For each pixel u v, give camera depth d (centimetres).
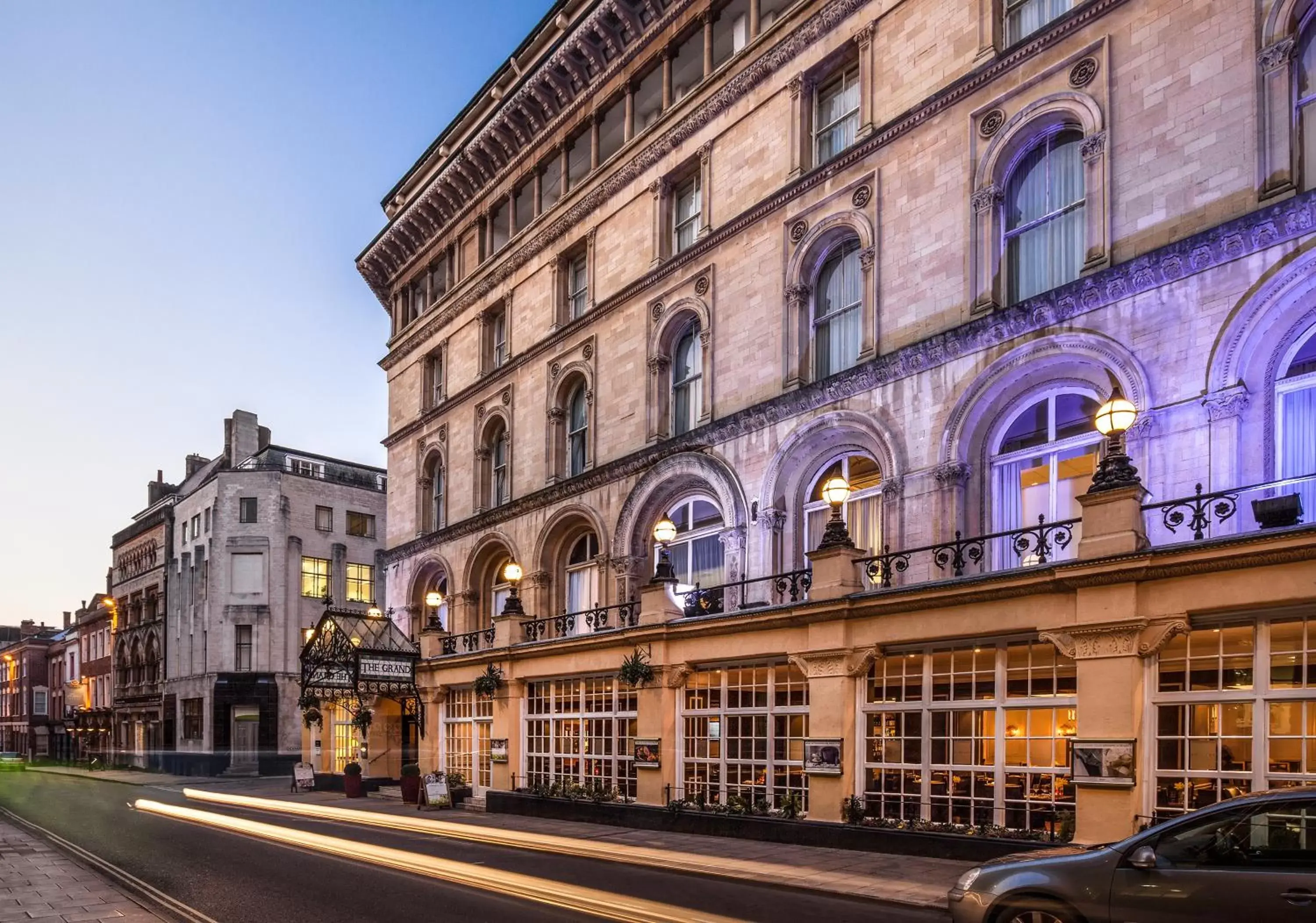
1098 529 1240
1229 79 1359
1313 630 1084
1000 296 1642
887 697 1531
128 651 6303
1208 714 1161
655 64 2527
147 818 2412
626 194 2531
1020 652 1365
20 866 1466
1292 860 662
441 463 3372
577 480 2531
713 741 1833
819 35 2017
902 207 1800
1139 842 725
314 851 1650
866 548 1817
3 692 9038
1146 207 1434
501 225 3212
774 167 2098
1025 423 1585
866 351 1827
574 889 1203
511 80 3011
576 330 2656
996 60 1647
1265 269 1277
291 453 5631
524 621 2466
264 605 5078
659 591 1967
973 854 1316
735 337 2134
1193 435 1322
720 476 2083
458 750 2717
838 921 978
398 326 3769
